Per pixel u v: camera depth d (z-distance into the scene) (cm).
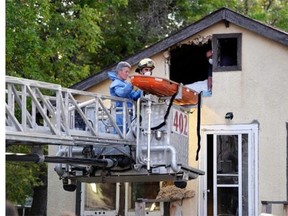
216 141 1780
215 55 1791
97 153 1401
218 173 1769
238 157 1756
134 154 1371
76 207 1891
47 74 2305
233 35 1781
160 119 1345
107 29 3067
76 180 1484
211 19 1784
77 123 1346
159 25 3131
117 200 1847
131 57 1847
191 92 1409
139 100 1352
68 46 2247
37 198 2608
